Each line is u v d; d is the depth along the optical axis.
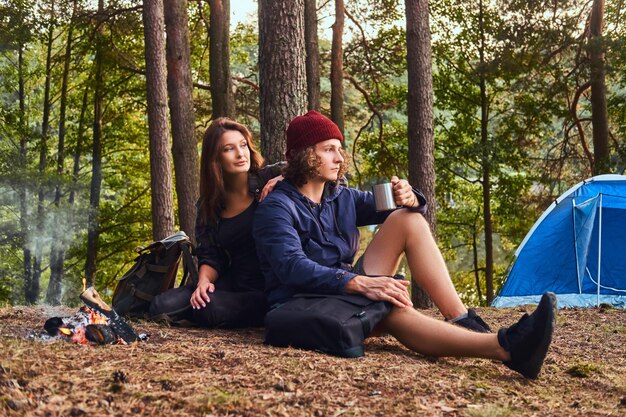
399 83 23.88
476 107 22.00
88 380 2.95
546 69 19.47
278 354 3.62
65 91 23.39
